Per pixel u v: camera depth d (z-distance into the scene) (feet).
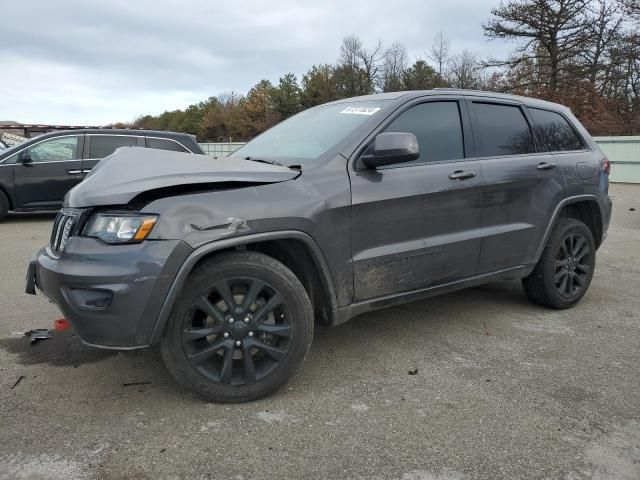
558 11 108.78
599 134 103.19
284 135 13.57
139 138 35.86
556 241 15.24
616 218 36.73
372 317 15.25
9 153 33.81
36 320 14.84
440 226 12.45
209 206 9.41
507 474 8.09
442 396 10.50
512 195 13.92
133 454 8.50
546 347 13.07
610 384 11.05
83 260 9.05
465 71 150.41
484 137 13.85
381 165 11.20
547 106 16.16
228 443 8.83
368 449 8.70
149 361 12.00
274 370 10.15
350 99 14.05
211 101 276.82
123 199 9.07
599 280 19.67
